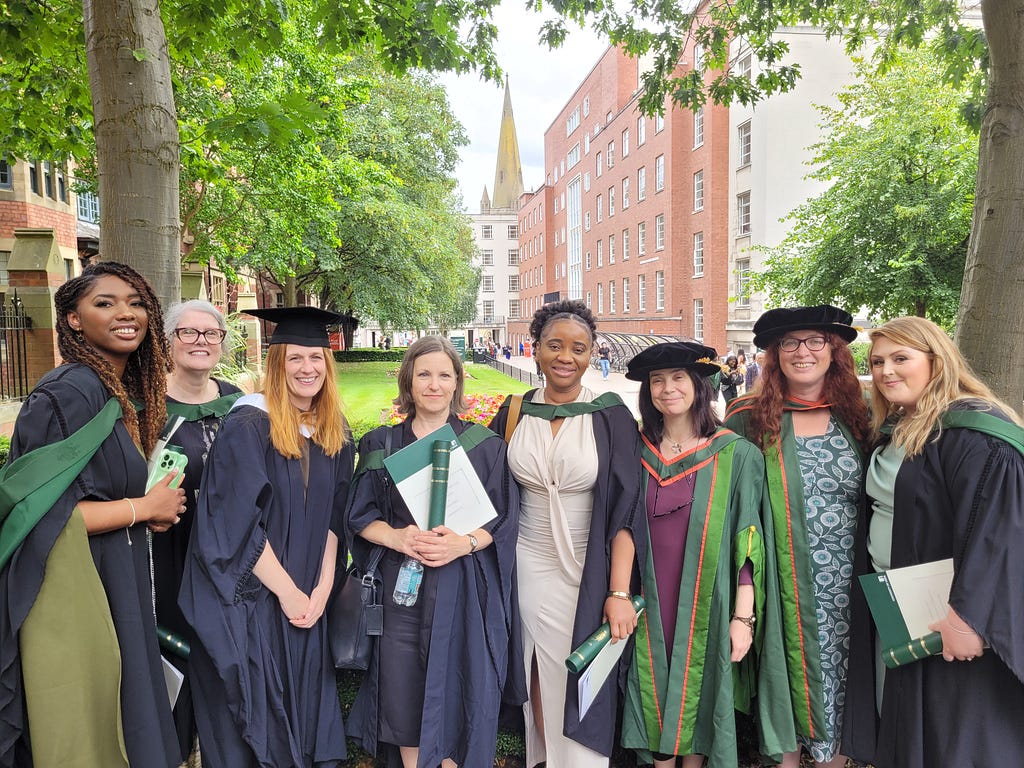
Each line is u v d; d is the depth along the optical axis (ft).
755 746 9.14
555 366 8.23
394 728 7.38
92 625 5.89
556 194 185.98
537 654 8.21
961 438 6.59
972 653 6.08
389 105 78.38
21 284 27.45
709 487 7.94
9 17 14.17
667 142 101.04
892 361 7.16
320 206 45.60
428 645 7.34
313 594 7.41
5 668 5.59
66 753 5.68
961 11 18.48
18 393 26.66
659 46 19.80
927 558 6.72
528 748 8.60
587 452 7.99
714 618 7.75
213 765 6.87
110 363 6.61
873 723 7.52
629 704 8.03
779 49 19.65
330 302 93.56
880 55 20.27
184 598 6.80
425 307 82.07
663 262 105.09
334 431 7.74
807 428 8.07
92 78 10.62
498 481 7.90
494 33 16.83
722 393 52.47
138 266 10.69
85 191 39.09
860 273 40.91
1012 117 10.46
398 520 7.70
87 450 6.01
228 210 42.63
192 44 14.78
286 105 12.51
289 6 16.98
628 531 7.91
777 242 77.92
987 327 10.80
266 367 7.59
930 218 37.58
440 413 7.98
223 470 6.98
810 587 7.70
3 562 5.58
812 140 76.54
